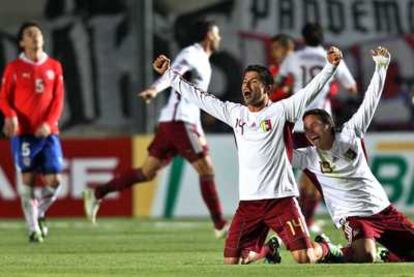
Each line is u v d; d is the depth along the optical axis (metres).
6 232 45.44
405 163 51.94
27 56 38.28
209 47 39.41
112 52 60.59
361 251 28.47
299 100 27.91
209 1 60.50
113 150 52.16
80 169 52.16
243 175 28.41
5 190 52.16
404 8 61.19
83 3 60.88
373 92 28.94
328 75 27.81
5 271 27.50
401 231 29.06
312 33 41.09
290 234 28.00
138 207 52.28
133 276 25.80
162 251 35.50
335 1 61.09
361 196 28.98
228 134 57.19
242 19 60.59
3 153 52.16
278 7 60.78
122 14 60.66
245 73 28.06
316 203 41.34
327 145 28.70
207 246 37.53
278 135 27.97
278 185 28.11
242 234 28.56
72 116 60.47
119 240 40.41
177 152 40.47
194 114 40.06
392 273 25.38
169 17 60.28
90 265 29.44
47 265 29.58
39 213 39.75
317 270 26.02
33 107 38.28
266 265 27.47
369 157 51.94
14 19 60.75
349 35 61.09
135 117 58.19
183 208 52.16
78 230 45.75
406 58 61.00
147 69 56.12
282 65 41.16
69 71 60.66
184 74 38.88
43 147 38.75
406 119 60.50
